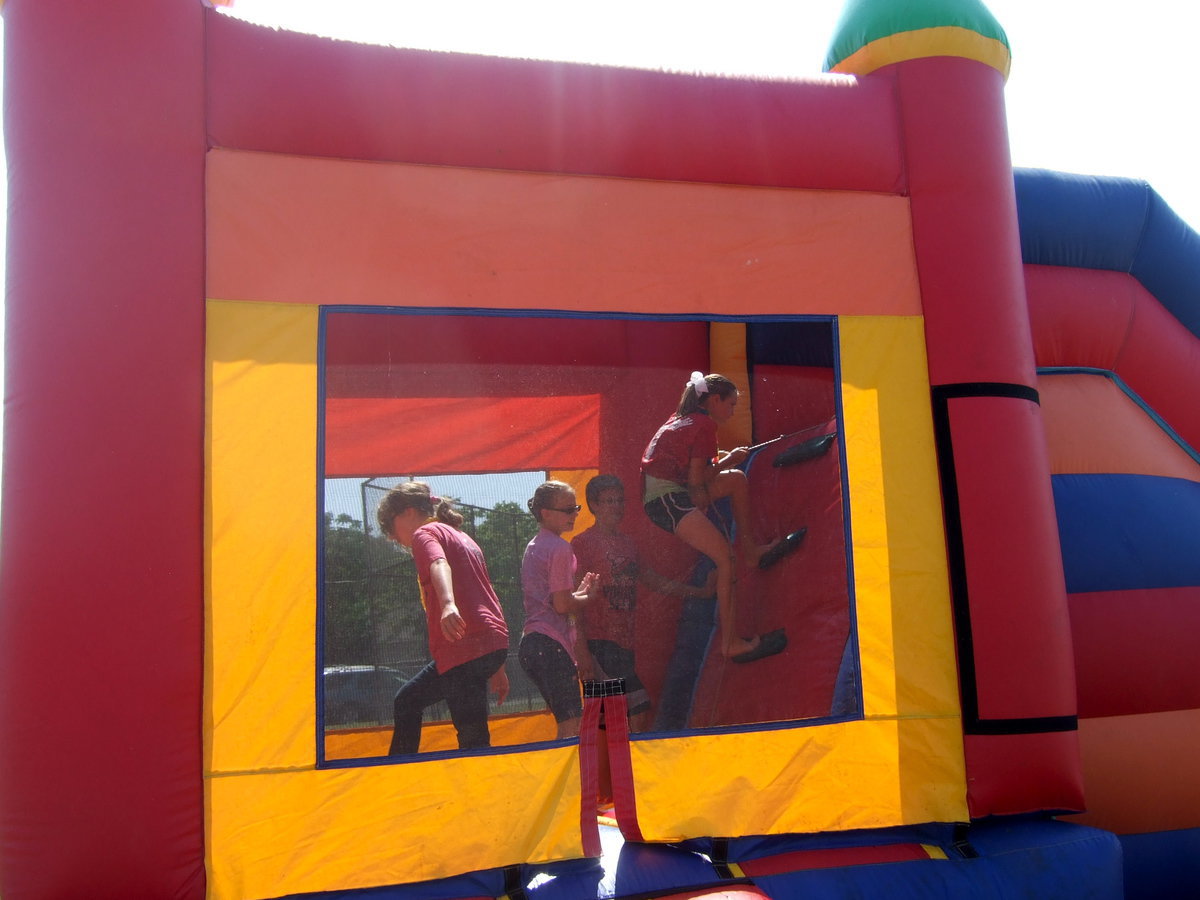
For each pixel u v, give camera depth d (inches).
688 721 114.8
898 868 114.9
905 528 124.0
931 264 128.9
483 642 110.0
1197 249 173.9
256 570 104.3
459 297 113.5
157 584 99.7
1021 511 125.2
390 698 106.5
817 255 126.0
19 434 99.3
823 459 123.6
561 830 109.0
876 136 129.0
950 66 132.1
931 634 122.7
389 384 111.0
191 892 99.0
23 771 96.0
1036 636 123.3
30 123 103.0
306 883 102.5
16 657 96.8
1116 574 152.9
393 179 113.0
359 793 104.4
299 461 106.7
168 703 99.2
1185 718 151.9
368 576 107.5
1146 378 173.0
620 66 121.1
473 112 114.9
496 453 113.8
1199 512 163.2
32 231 101.6
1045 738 121.8
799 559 121.3
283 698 103.7
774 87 126.0
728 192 124.0
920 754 120.2
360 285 110.7
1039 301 163.9
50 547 97.9
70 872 96.0
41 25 104.3
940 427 125.9
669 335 121.6
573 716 111.7
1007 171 135.0
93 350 100.7
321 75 110.6
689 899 106.3
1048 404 163.8
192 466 102.6
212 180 107.7
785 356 124.2
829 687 119.4
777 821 115.3
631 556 116.5
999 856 117.8
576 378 117.7
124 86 104.3
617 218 119.5
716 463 120.7
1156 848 149.6
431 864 105.3
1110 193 169.2
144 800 97.8
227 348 106.0
